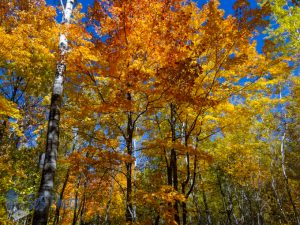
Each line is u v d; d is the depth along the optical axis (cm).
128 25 729
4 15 926
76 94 853
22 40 824
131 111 754
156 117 993
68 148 1334
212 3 696
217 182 1827
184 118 918
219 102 789
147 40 731
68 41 742
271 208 2177
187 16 731
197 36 793
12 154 1120
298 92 1127
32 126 1209
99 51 738
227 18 694
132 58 773
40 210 514
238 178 1712
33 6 920
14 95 1185
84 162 754
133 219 738
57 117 609
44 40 822
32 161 1209
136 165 1221
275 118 1368
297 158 1714
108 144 827
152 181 927
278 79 859
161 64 742
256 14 666
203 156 754
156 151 915
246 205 2202
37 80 1130
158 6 730
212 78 809
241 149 1355
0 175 1006
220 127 956
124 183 1480
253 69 793
